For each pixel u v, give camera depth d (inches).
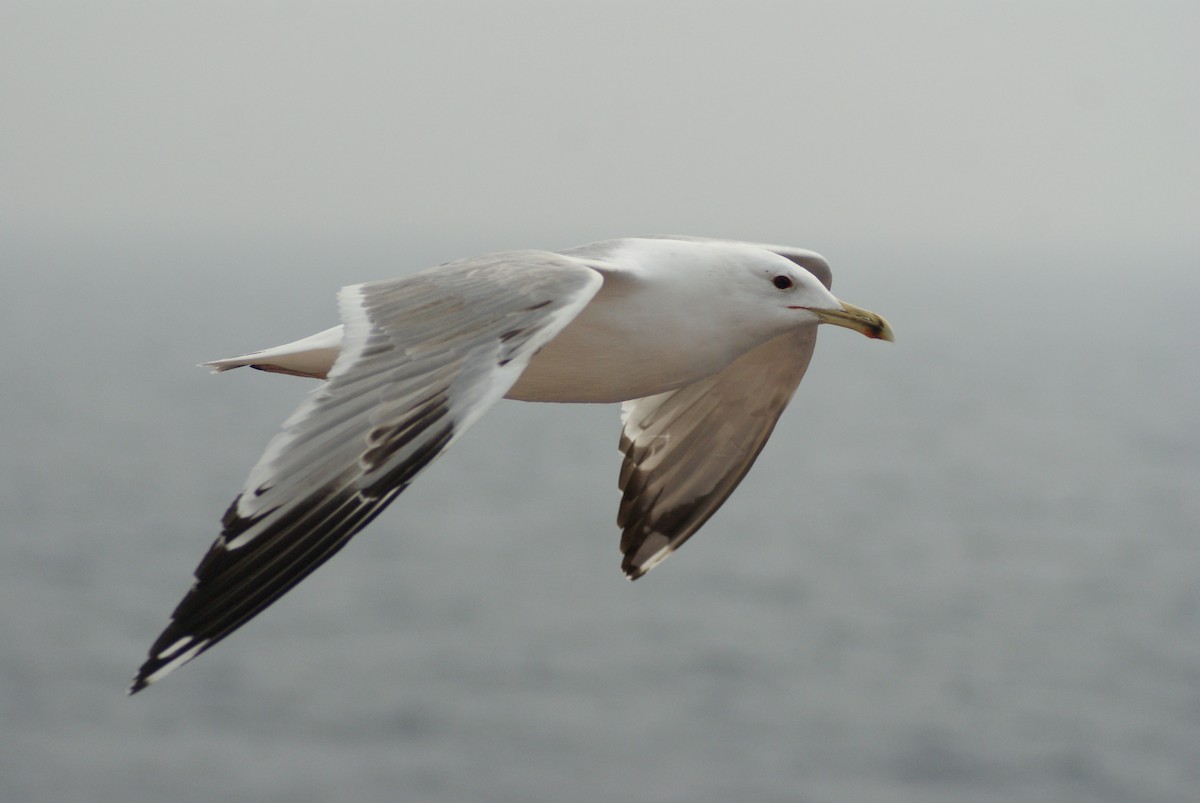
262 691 911.7
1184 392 2982.3
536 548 1378.0
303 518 117.6
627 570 239.0
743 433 237.8
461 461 2065.7
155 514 1560.0
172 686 925.2
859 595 1170.0
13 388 2760.8
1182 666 967.6
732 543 1395.2
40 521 1497.3
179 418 2465.6
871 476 1888.5
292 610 1121.4
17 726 850.1
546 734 824.3
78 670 963.3
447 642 1022.4
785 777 760.3
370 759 796.0
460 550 1364.4
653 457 239.1
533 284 146.8
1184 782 763.4
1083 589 1201.4
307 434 123.8
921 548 1382.9
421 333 139.2
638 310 194.1
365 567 1286.9
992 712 864.9
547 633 1046.4
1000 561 1318.9
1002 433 2343.8
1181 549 1385.3
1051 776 771.4
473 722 843.4
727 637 1033.5
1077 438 2269.9
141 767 786.8
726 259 201.9
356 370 133.6
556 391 200.2
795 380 230.8
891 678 933.8
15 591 1183.6
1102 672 951.6
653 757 788.6
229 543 116.3
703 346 200.4
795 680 926.4
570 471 1959.9
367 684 924.0
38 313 4330.7
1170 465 1975.9
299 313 4291.3
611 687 912.9
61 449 2034.9
